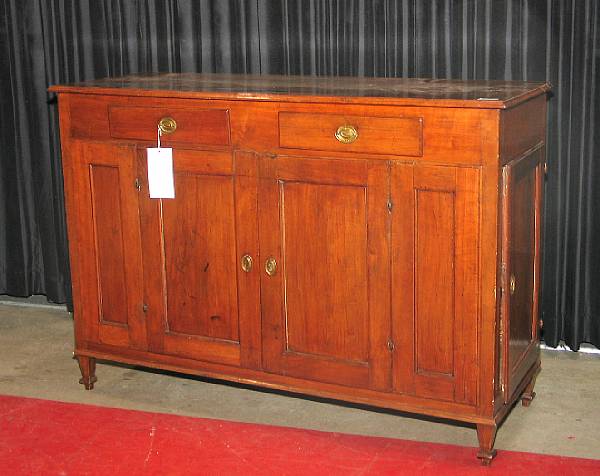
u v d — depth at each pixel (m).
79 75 4.44
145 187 3.53
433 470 3.17
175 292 3.59
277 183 3.30
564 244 3.99
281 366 3.46
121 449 3.33
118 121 3.51
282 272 3.38
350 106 3.12
